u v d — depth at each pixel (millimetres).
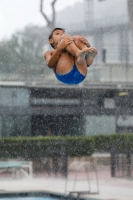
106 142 72000
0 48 87938
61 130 84438
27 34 89438
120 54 85750
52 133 85062
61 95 84062
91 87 84312
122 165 63344
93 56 21688
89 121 84688
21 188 46125
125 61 85250
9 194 42969
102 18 88188
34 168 64562
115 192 44375
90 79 84688
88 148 72750
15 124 83688
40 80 84500
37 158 68875
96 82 84562
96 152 72938
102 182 53688
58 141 71750
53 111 84125
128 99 84250
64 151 68375
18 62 86812
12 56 87312
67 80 22219
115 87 84312
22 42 88250
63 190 45594
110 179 56312
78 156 71625
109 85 84375
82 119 85062
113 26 87438
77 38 21938
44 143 72375
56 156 67562
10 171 59781
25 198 42594
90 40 88562
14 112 83438
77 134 83938
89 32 88750
